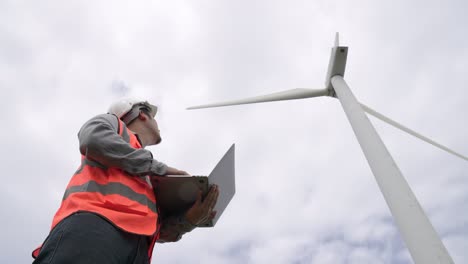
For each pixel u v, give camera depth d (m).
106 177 2.64
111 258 2.23
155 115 3.99
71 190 2.52
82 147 2.63
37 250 2.63
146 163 2.78
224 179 3.30
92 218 2.29
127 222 2.47
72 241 2.15
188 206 3.28
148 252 2.76
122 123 3.04
